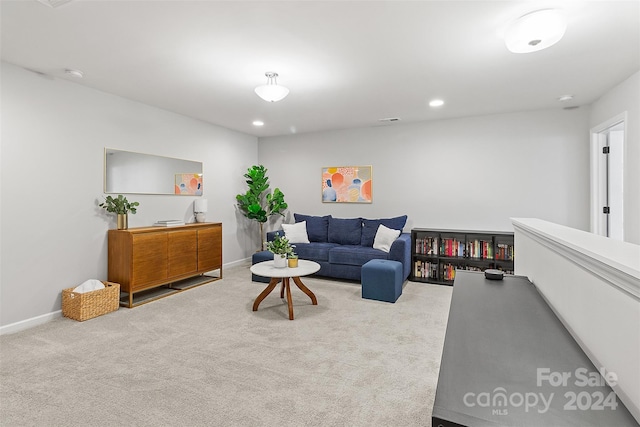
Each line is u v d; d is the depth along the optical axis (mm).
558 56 2812
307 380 2186
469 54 2777
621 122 3480
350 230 5320
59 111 3391
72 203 3520
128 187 4082
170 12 2164
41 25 2332
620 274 816
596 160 4156
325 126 5520
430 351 2596
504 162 4723
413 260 5000
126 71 3174
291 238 5375
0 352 2586
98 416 1820
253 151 6340
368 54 2783
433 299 3938
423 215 5223
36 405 1917
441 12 2158
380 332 2963
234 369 2324
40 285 3260
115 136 3928
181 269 4301
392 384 2141
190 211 4992
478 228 4891
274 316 3373
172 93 3836
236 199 5914
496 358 995
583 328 1104
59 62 2979
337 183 5816
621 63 2959
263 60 2904
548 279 1564
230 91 3754
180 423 1764
